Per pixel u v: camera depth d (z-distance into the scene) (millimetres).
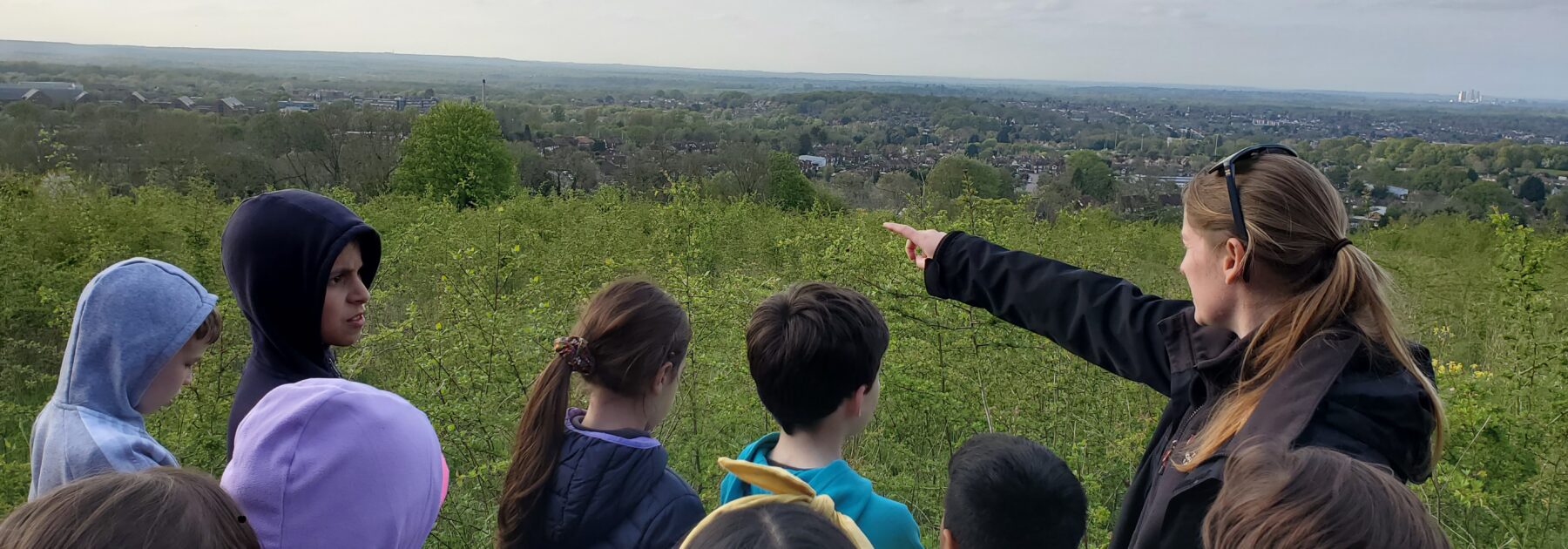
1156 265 11047
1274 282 1629
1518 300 5398
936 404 4348
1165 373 1992
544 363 4363
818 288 2242
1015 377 4578
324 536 1676
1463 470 3715
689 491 2180
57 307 6895
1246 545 1304
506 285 6461
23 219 10102
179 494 1342
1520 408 4363
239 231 2328
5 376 6480
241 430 1785
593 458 2047
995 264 2367
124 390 2061
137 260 2137
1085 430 4359
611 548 2031
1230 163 1688
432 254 9633
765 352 2127
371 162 33750
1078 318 2176
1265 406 1540
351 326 2479
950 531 2045
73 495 1304
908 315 4449
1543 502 3836
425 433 1940
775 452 2256
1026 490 1928
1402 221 19609
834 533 1327
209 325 2229
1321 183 1606
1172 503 1600
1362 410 1486
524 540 2084
